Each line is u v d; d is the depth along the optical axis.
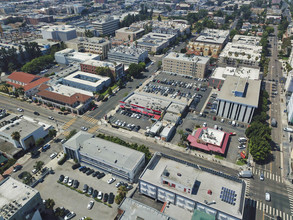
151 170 128.62
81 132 161.75
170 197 118.69
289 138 177.38
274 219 119.25
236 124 193.88
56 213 117.75
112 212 122.44
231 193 114.19
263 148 150.38
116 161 138.12
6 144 164.38
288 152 164.00
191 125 192.88
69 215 119.62
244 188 117.00
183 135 170.88
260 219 119.12
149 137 178.50
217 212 107.94
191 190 112.62
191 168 129.12
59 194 132.38
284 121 198.62
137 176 140.25
